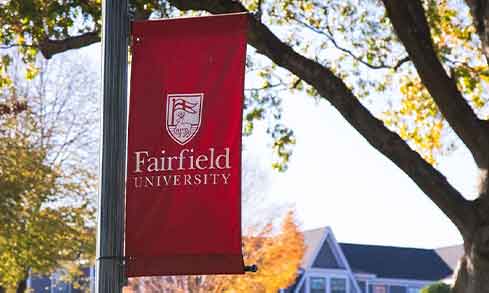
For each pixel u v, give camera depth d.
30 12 14.38
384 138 13.98
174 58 7.18
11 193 30.09
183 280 38.12
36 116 33.19
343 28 19.50
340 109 14.16
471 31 18.53
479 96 18.50
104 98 6.88
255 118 18.86
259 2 14.69
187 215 6.94
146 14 14.59
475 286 13.87
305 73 14.16
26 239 30.61
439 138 19.59
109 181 6.73
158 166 7.02
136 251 6.93
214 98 7.09
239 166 6.97
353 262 58.53
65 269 36.47
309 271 53.41
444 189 13.88
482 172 14.08
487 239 13.62
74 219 32.75
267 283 38.06
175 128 7.08
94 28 14.85
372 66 19.56
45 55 14.91
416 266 60.31
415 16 14.36
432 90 14.35
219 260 6.89
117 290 6.63
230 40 7.19
